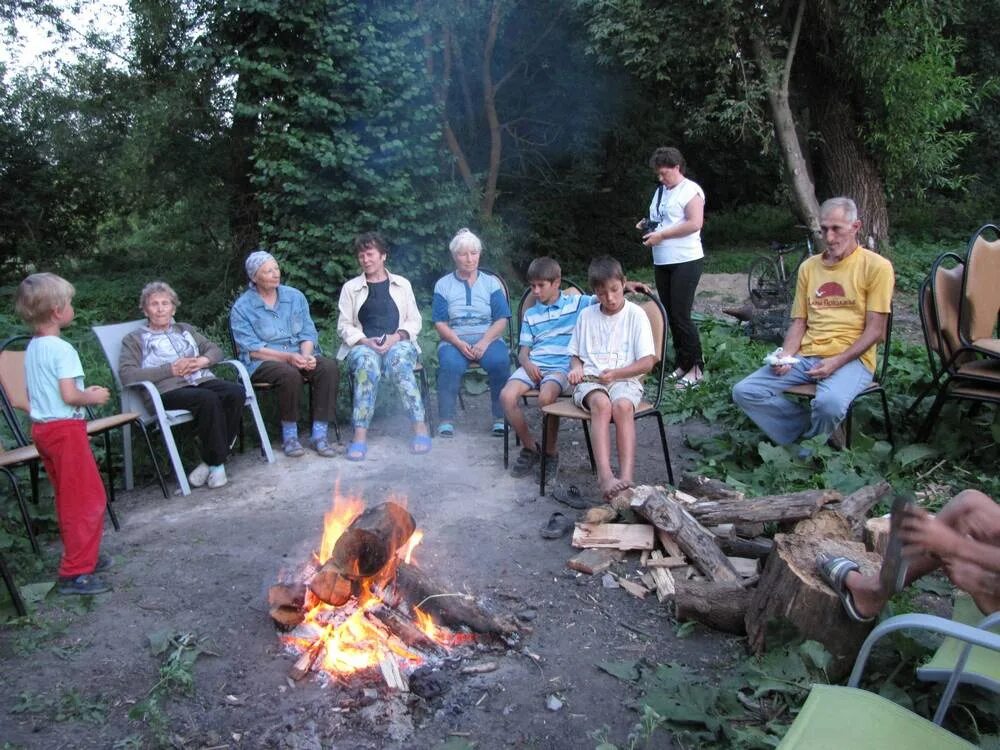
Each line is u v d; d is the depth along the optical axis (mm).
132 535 4105
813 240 11383
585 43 13609
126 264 17703
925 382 5477
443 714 2629
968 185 18094
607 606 3285
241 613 3287
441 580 3172
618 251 17312
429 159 11023
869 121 12680
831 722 1919
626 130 15945
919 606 3158
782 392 4719
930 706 2535
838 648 2725
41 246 17375
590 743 2492
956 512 2490
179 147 12828
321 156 10172
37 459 4168
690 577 3400
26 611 3273
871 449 4566
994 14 15984
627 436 4172
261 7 9797
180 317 12070
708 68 11672
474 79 15008
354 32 10375
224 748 2494
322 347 7918
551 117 15781
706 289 12812
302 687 2789
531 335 4910
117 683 2838
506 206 15672
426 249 11203
